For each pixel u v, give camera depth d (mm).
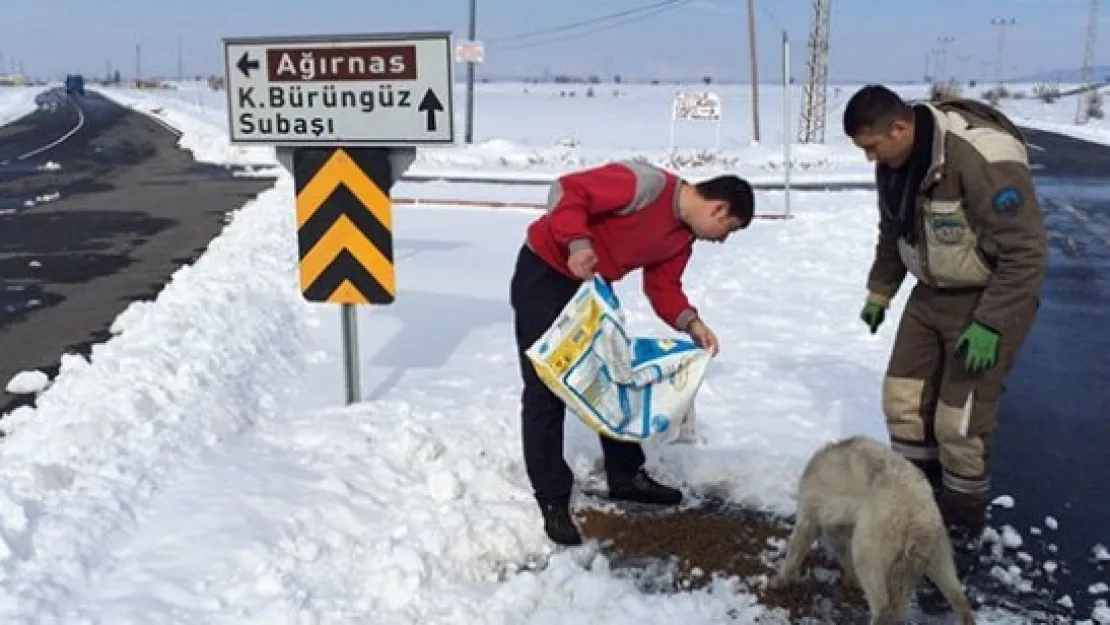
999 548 4285
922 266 4008
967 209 3771
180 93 86062
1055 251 12125
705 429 5492
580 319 3982
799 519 3822
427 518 4289
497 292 9102
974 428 4016
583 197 3963
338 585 3766
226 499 4254
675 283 4375
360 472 4699
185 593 3557
